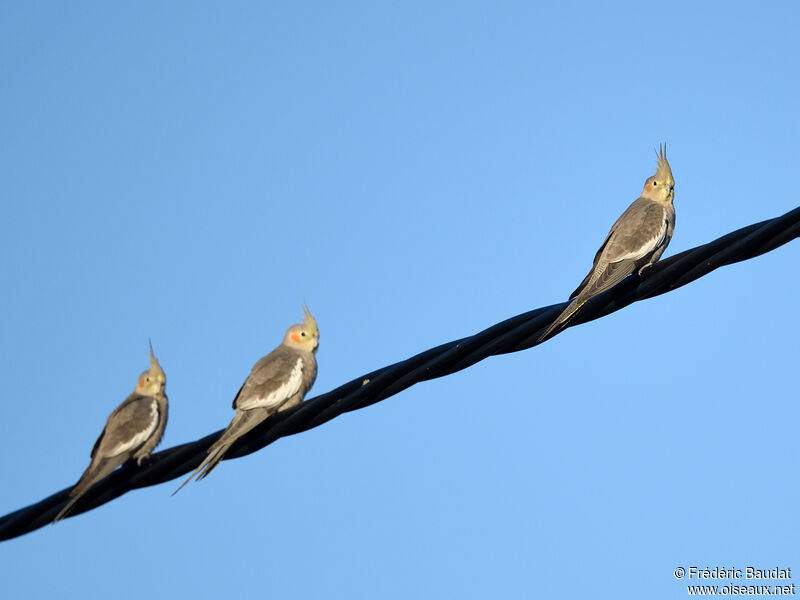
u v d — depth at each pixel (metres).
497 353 13.12
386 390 12.88
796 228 12.48
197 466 13.48
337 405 13.02
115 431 15.39
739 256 12.84
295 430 13.31
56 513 13.25
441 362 12.77
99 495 13.69
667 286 13.38
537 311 13.14
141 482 13.61
